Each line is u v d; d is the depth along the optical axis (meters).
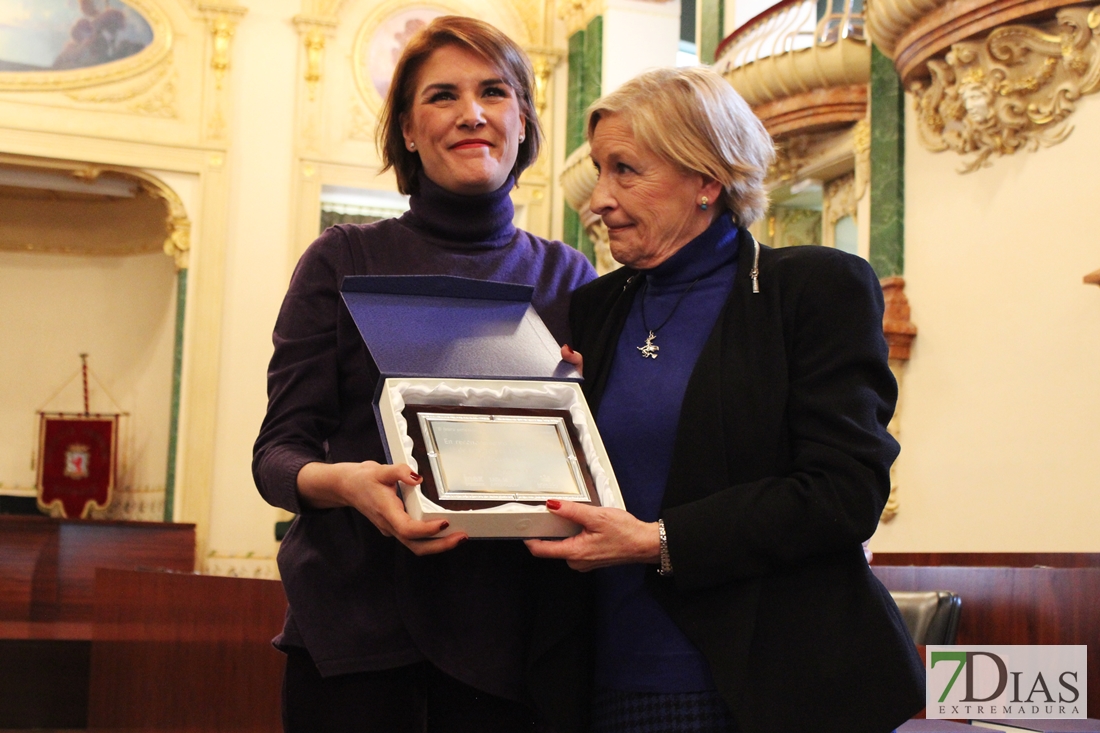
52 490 12.40
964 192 5.78
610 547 1.56
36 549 8.10
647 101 1.78
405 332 1.76
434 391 1.67
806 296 1.71
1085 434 4.96
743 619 1.60
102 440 12.53
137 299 13.27
